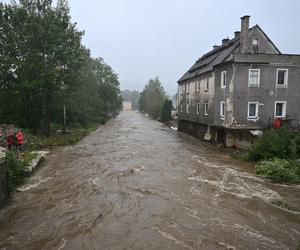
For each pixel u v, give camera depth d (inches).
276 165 644.7
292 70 971.9
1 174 446.3
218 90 1057.5
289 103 982.4
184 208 446.3
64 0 1155.9
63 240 349.4
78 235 361.1
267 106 971.3
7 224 391.9
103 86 2723.9
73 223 393.7
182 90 1668.3
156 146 1036.5
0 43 1071.0
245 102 959.0
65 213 426.0
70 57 1135.6
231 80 952.9
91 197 490.9
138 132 1560.0
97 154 864.9
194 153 915.4
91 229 376.2
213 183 578.6
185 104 1576.0
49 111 1236.5
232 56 945.5
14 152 636.1
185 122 1593.3
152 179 596.4
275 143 756.0
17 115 1219.9
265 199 491.8
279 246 339.0
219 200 483.2
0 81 1087.6
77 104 1608.0
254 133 911.7
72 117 1688.0
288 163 677.3
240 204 466.9
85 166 707.4
